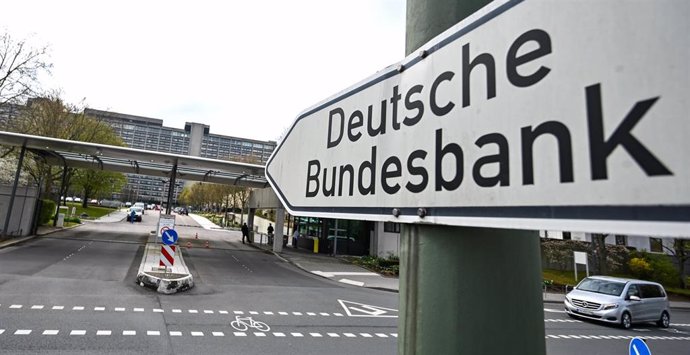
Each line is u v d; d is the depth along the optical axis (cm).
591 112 66
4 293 820
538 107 76
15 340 550
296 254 2242
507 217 80
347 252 2447
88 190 4100
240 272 1448
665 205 53
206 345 593
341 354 604
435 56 108
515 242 102
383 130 127
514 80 83
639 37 60
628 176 58
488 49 91
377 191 125
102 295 880
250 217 2911
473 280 95
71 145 1742
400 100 121
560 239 2417
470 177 91
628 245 2498
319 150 164
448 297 96
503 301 97
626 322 1082
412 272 105
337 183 148
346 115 149
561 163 70
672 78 55
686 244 2273
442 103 103
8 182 2747
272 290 1132
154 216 5406
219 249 2170
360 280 1514
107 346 554
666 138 54
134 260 1455
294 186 181
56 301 790
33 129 2645
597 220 62
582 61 69
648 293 1188
